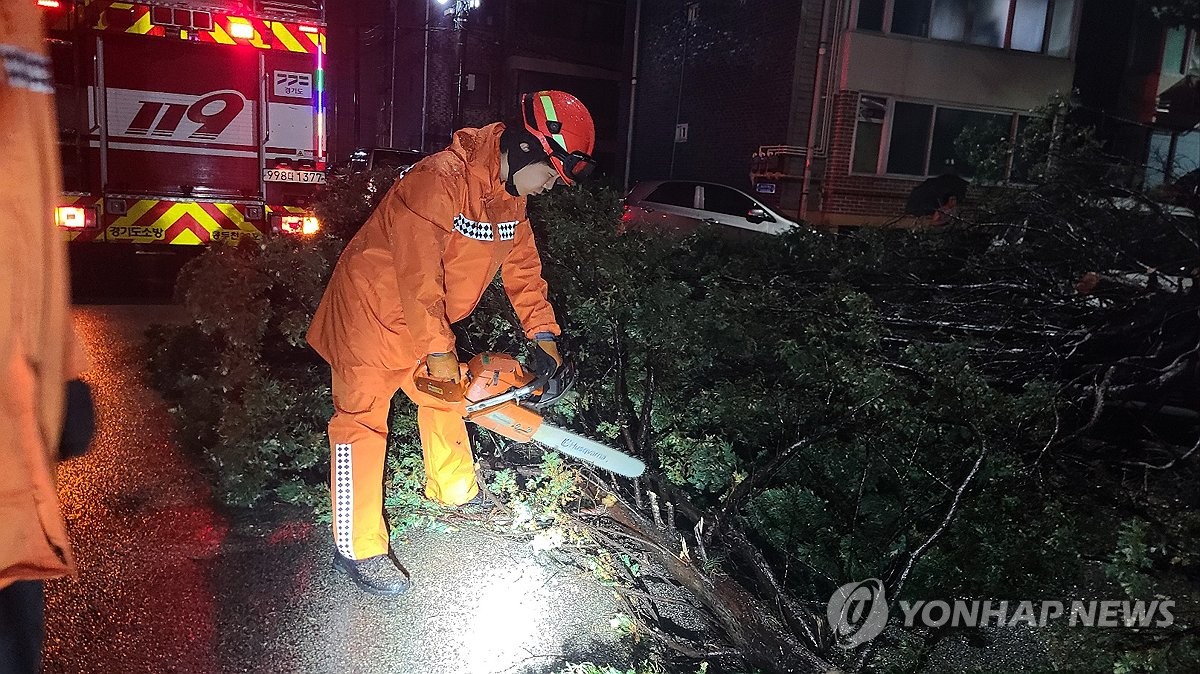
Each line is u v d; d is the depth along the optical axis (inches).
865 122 590.2
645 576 124.5
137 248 295.9
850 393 127.9
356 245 105.1
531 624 109.9
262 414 136.6
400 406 140.2
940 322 183.5
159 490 140.9
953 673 105.1
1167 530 109.1
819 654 103.2
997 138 215.9
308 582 116.0
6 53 49.8
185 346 189.5
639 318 137.3
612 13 867.4
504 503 132.2
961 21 600.4
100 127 280.4
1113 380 186.4
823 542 121.1
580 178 105.9
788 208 595.8
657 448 140.3
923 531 117.0
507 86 852.6
